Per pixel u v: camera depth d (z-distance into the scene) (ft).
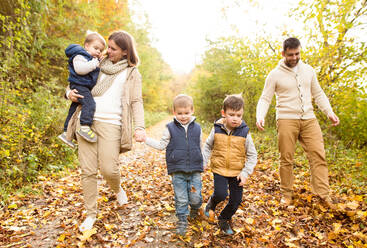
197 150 8.23
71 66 8.05
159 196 11.64
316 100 11.23
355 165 16.01
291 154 10.69
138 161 20.92
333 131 22.20
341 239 7.88
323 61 17.76
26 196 11.39
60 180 13.88
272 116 33.06
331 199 10.66
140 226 8.71
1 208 9.89
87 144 8.14
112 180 8.68
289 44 10.14
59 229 8.50
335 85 17.72
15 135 13.23
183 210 7.95
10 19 19.79
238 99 8.12
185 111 8.17
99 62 8.48
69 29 29.30
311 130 10.59
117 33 8.28
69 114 8.30
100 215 9.16
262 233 8.45
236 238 8.10
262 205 10.55
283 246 7.72
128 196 11.35
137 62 8.82
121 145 8.44
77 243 7.45
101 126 8.16
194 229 8.39
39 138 15.84
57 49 27.78
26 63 21.90
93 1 31.48
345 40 17.42
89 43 8.64
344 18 17.20
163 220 9.23
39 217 9.40
